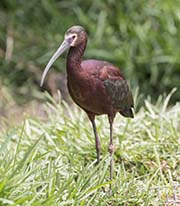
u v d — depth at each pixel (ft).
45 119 45.24
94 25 58.54
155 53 56.65
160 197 33.83
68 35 33.78
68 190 31.83
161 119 40.88
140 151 38.37
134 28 57.31
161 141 39.11
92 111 34.91
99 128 39.63
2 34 60.03
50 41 59.21
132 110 37.40
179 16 56.85
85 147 38.42
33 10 60.85
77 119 40.86
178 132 40.40
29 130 40.06
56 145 38.42
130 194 33.32
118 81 34.91
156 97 55.93
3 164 32.27
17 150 33.04
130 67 56.59
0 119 53.31
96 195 32.63
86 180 32.30
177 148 38.55
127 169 37.50
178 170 36.81
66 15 60.23
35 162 34.53
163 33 57.16
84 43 33.88
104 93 34.14
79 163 36.60
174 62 56.18
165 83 55.88
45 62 58.34
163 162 37.58
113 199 33.24
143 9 57.98
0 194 29.17
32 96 56.44
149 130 40.27
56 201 30.37
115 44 57.62
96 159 36.63
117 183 34.40
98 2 59.47
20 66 58.49
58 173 32.89
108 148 36.42
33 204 29.25
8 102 55.88
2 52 59.41
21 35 60.13
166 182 34.73
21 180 30.32
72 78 33.76
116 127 40.47
